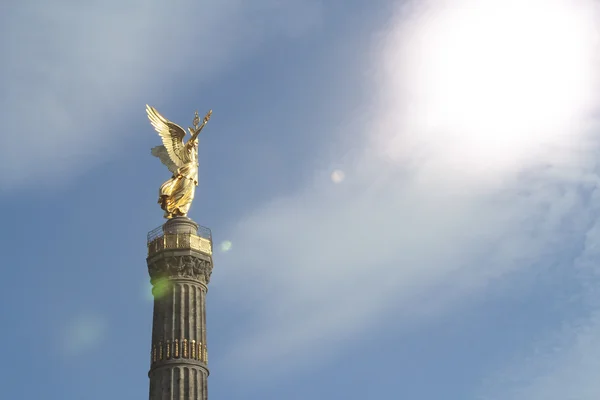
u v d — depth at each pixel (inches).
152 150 3043.8
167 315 2719.0
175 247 2807.6
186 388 2605.8
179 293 2758.4
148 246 2859.3
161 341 2679.6
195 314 2743.6
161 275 2787.9
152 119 3036.4
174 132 3065.9
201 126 3083.2
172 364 2632.9
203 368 2669.8
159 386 2608.3
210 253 2886.3
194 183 3009.4
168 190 2957.7
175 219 2903.5
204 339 2723.9
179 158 3029.0
